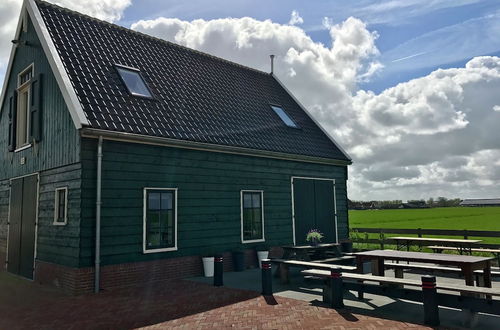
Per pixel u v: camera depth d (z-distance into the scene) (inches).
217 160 488.4
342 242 624.1
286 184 574.2
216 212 479.8
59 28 462.6
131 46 527.5
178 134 442.3
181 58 590.2
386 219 1770.4
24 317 296.8
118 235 388.5
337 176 662.5
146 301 333.4
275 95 701.9
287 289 373.1
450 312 286.8
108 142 389.7
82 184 370.0
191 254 447.8
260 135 557.6
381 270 357.7
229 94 596.7
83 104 387.9
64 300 342.0
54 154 419.2
